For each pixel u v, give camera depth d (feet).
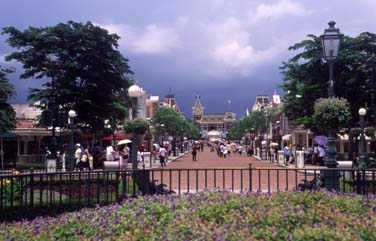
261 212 22.93
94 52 128.36
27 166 108.78
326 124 44.75
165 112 250.16
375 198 26.99
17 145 149.28
